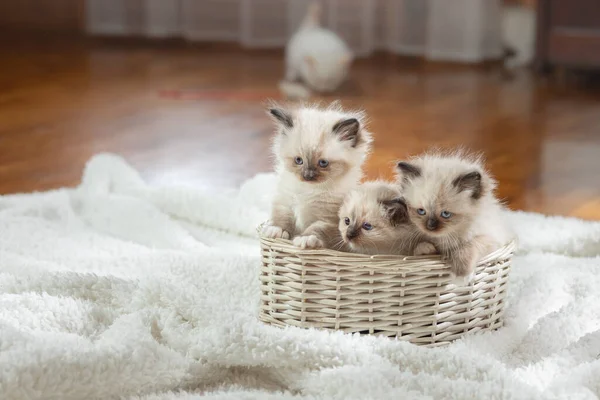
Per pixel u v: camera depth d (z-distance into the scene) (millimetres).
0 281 1640
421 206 1530
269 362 1485
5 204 2057
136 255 1798
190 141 2645
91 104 3188
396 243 1557
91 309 1587
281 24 4520
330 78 3447
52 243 1879
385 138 2684
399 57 4395
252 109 3152
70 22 4832
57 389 1406
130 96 3357
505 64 4262
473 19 4211
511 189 2264
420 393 1405
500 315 1615
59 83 3592
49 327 1547
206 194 2027
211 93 3451
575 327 1570
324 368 1470
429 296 1527
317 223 1588
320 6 4332
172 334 1532
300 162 1602
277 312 1564
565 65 3900
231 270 1708
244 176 2322
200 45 4656
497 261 1574
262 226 1621
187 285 1611
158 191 2053
